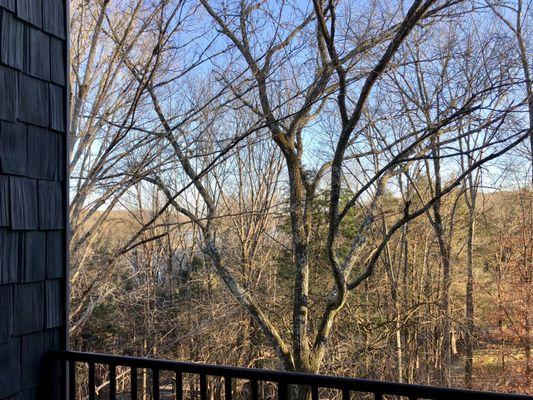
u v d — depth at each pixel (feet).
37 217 6.41
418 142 21.42
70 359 6.39
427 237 48.24
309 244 32.89
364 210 37.60
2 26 6.07
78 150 14.39
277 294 39.06
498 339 43.62
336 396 29.25
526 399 4.33
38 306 6.40
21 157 6.22
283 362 30.01
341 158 24.36
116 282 25.62
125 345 32.78
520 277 45.29
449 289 40.93
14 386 5.99
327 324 29.60
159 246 35.04
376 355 35.70
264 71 18.40
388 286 40.50
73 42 15.06
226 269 31.63
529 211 48.29
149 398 35.09
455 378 43.21
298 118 24.43
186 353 36.76
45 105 6.65
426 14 21.08
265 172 42.37
